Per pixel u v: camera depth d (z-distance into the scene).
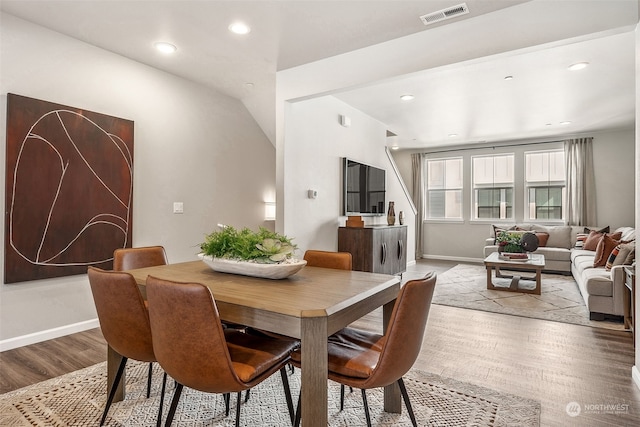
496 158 7.68
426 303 1.50
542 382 2.33
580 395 2.17
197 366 1.39
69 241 3.09
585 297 3.87
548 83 4.17
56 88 3.01
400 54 3.00
